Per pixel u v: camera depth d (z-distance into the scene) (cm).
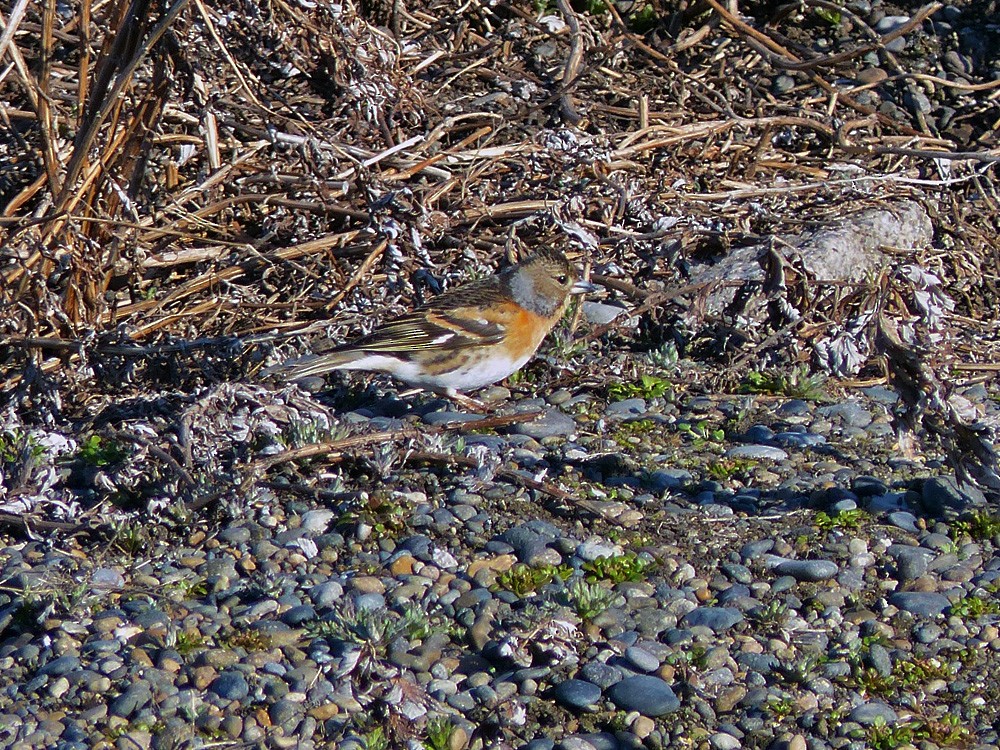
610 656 856
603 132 1511
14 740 776
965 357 1298
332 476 1044
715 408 1198
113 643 856
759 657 856
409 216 1284
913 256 1359
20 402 1127
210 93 1293
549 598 908
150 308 1258
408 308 1262
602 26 1745
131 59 1139
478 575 933
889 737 796
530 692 830
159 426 1125
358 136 1393
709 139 1503
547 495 1029
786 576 936
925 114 1666
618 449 1116
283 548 963
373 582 920
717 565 951
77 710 806
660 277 1373
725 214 1404
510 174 1417
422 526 988
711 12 1747
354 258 1336
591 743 790
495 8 1731
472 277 1292
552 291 1136
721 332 1288
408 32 1675
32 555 957
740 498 1034
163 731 786
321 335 1259
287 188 1370
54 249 1176
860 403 1216
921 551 962
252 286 1309
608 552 950
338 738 792
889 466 1090
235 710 808
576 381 1246
